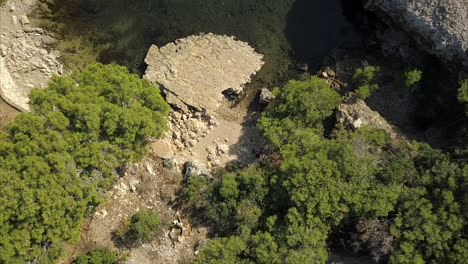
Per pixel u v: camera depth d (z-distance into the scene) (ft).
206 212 128.98
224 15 143.13
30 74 140.15
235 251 116.78
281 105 128.47
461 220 105.50
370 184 114.42
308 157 116.47
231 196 125.49
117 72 123.85
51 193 105.29
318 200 111.04
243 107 143.02
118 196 134.41
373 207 109.81
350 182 112.78
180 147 139.54
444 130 129.49
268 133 126.62
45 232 109.09
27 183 104.73
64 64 142.31
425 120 133.08
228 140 140.15
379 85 138.00
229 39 142.82
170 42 142.92
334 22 143.13
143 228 127.03
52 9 142.72
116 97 119.14
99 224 132.05
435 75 133.08
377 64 139.85
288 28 143.02
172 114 140.67
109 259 124.77
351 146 114.93
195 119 140.67
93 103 115.65
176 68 141.08
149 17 143.13
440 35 122.83
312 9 143.13
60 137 110.22
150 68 140.67
